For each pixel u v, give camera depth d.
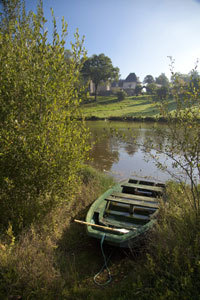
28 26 4.92
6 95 4.38
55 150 4.78
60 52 4.71
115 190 6.54
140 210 5.93
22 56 4.49
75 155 5.02
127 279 3.57
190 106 3.92
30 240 4.27
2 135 4.35
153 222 4.49
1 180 4.34
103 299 3.21
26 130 4.53
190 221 3.93
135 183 7.50
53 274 3.63
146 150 4.71
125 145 17.94
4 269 3.52
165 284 3.15
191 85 3.88
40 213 4.62
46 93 4.61
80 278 3.81
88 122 34.56
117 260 4.35
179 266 3.27
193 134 4.00
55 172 4.70
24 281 3.44
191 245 3.53
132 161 12.96
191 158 3.96
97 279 3.81
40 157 4.54
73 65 4.92
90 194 6.85
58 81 4.76
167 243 3.74
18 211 4.48
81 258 4.36
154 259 3.71
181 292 2.97
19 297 3.27
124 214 5.71
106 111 44.50
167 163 11.73
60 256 4.20
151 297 3.02
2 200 4.44
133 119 30.50
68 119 5.12
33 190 4.67
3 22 4.99
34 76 4.52
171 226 4.22
